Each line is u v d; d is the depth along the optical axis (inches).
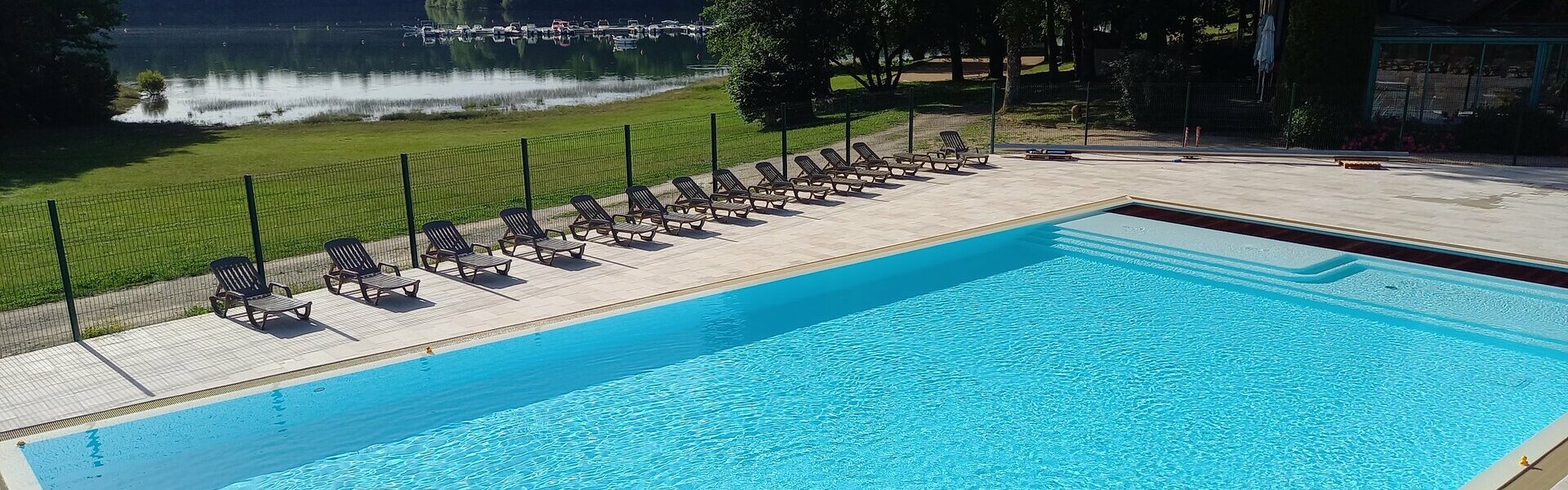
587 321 547.2
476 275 629.9
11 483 371.2
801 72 1530.5
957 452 406.6
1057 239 736.3
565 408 449.4
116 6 2337.6
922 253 685.3
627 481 384.2
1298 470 390.0
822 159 1081.4
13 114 1742.1
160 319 553.6
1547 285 596.7
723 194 819.4
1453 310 570.9
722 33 1952.5
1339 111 1067.9
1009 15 1412.4
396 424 430.6
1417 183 896.9
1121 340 534.3
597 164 1100.5
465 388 466.9
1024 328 553.6
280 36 5531.5
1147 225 756.6
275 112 2015.3
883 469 393.4
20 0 1775.3
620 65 3398.1
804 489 377.1
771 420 438.6
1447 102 1133.1
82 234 778.8
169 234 773.9
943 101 1653.5
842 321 566.3
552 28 5812.0
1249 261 658.2
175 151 1398.9
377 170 1109.1
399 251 707.4
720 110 1811.0
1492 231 714.8
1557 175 925.2
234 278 551.8
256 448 406.6
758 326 555.8
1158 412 444.5
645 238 722.2
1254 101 1221.1
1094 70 1753.2
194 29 6171.3
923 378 483.5
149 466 389.7
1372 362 499.8
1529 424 427.5
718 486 380.2
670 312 568.1
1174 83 1235.9
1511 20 1223.5
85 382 461.1
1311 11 1101.1
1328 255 668.7
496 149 1283.2
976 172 977.5
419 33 5836.6
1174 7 1544.0
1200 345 525.0
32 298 594.2
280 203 904.3
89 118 1875.0
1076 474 389.1
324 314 557.3
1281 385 471.8
